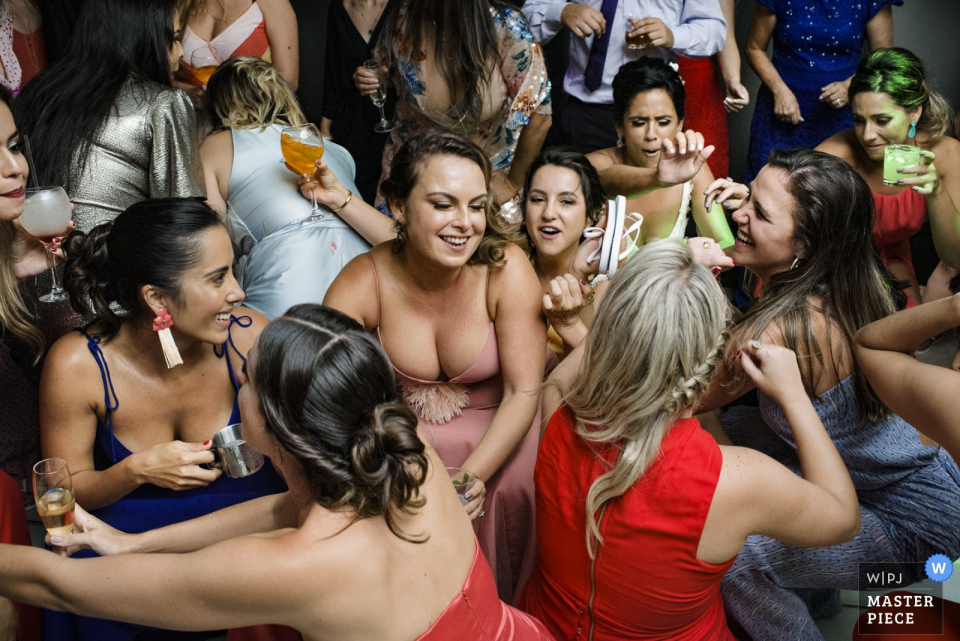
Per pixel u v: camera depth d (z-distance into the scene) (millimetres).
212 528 1720
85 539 1678
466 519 1557
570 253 2564
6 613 1673
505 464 2297
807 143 3975
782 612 2053
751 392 2879
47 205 2248
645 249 1633
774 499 1573
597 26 3660
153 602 1334
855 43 3789
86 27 2490
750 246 2311
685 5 3758
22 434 2590
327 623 1330
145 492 2053
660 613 1635
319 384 1305
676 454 1557
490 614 1509
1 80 3338
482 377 2312
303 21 4770
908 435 2068
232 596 1296
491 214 2227
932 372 1638
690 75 3891
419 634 1388
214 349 2074
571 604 1715
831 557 2061
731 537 1582
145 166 2561
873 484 2121
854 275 2109
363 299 2234
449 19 2979
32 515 2693
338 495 1326
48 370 1953
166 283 1826
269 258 2713
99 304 1929
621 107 3129
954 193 3152
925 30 4445
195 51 3627
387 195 2064
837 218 2109
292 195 2740
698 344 1547
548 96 3240
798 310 2084
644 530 1570
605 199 2523
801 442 1726
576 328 2277
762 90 4023
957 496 2080
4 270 2371
